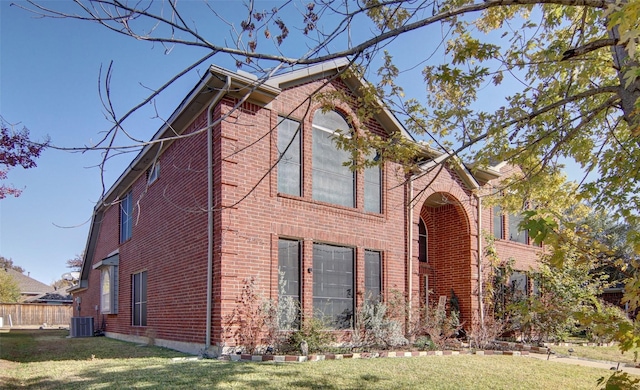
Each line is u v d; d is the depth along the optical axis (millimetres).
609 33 5906
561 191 8477
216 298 10289
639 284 3422
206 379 7480
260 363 9102
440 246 16594
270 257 10969
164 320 13078
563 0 4809
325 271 12148
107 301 19812
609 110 7363
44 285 55000
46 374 8172
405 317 13273
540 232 3584
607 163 6652
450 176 15680
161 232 13859
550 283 14938
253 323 10297
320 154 12570
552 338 15109
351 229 12758
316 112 12633
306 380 7633
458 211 16141
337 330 11945
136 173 16656
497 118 7000
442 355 11383
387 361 9812
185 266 11898
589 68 7070
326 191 12547
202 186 11242
